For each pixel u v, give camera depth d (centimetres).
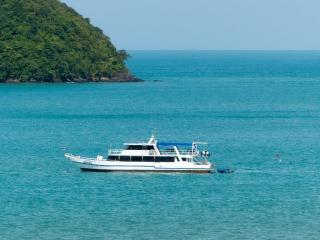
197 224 18262
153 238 17250
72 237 17275
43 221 18438
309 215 19012
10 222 18350
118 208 19612
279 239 17188
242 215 19025
